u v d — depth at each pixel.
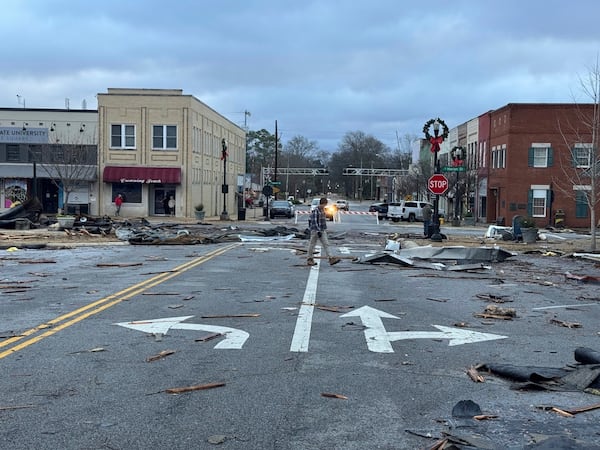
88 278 15.48
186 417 5.70
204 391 6.46
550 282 15.93
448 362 7.84
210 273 16.66
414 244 25.52
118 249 24.44
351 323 10.12
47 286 14.03
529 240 30.27
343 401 6.23
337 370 7.34
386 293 13.60
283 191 153.12
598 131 31.92
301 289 13.88
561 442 4.91
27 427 5.41
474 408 5.90
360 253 23.28
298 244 28.02
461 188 58.16
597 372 6.87
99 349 8.12
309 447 5.06
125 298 12.34
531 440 5.14
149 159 53.31
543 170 51.62
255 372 7.19
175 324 9.80
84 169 52.81
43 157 53.41
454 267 18.61
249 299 12.37
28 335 8.92
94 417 5.68
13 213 35.41
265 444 5.11
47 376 6.93
